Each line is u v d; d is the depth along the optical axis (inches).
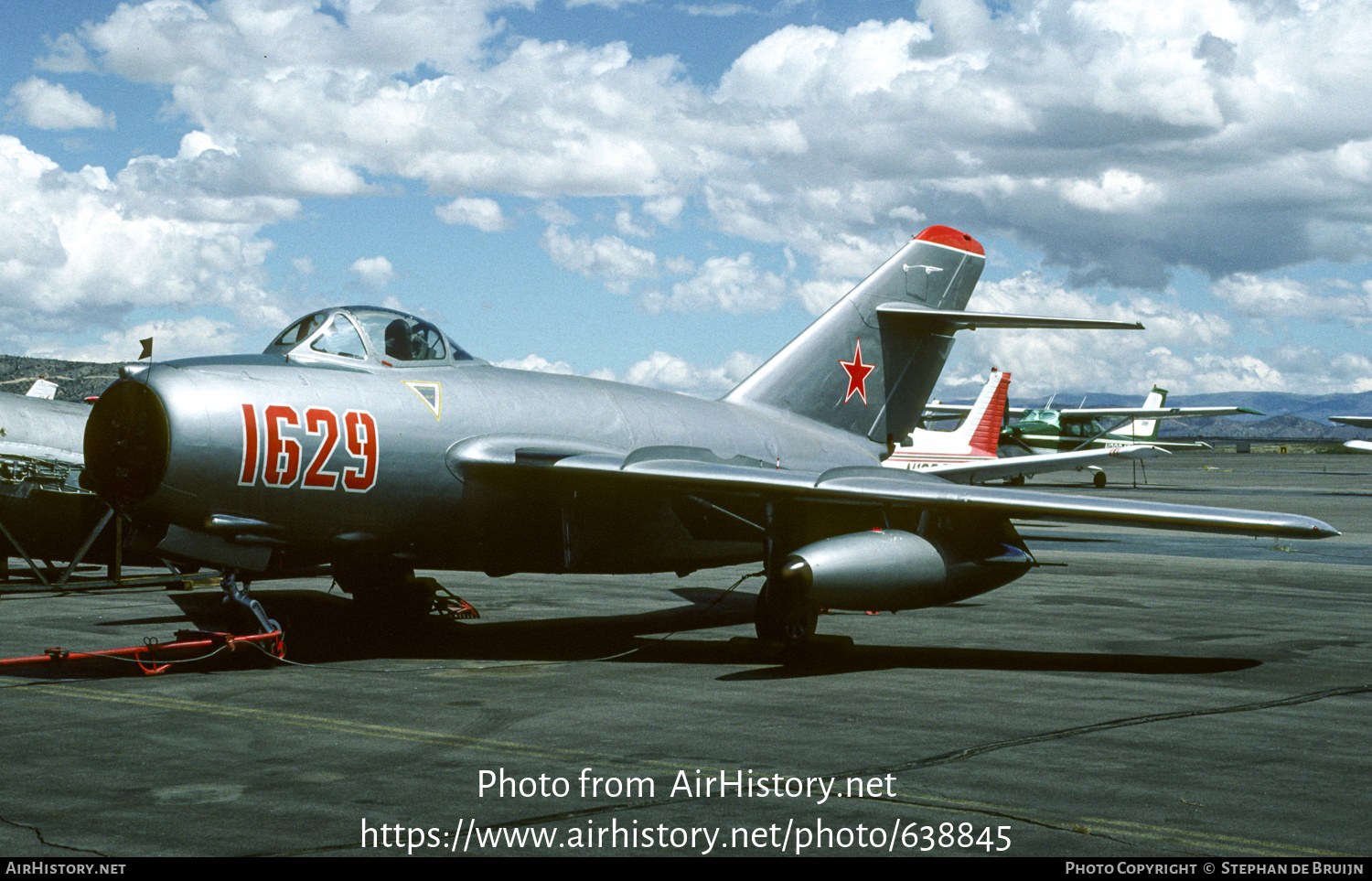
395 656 423.8
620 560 480.4
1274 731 304.7
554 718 314.0
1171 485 2325.3
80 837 206.5
